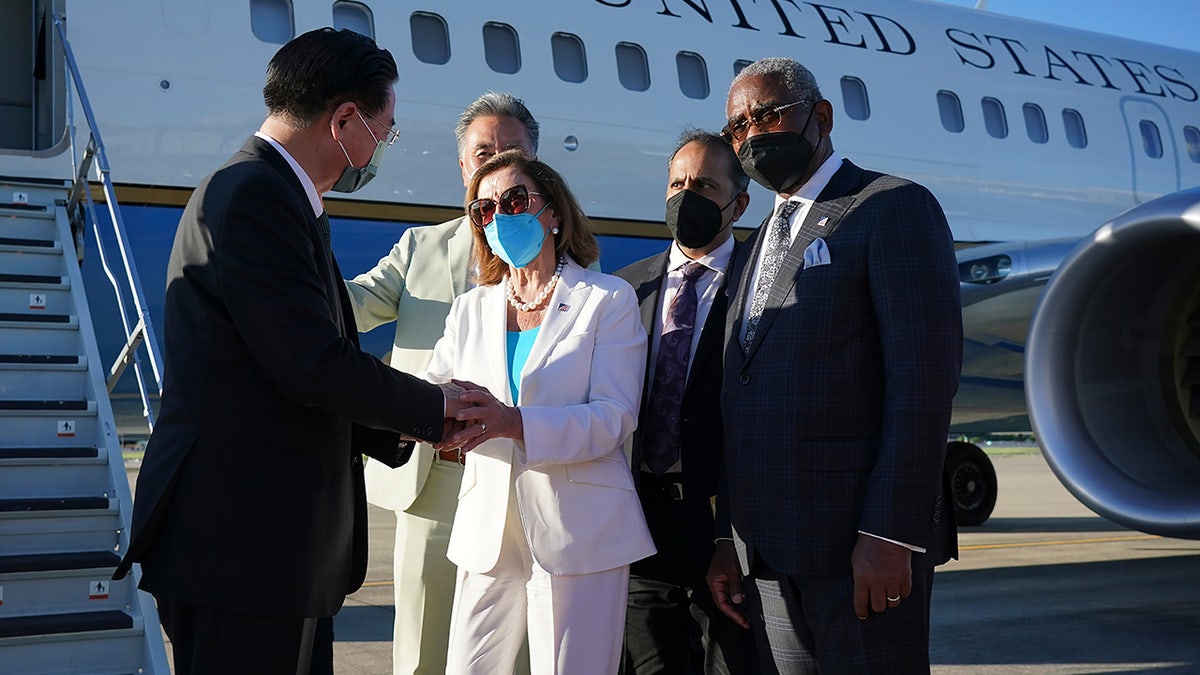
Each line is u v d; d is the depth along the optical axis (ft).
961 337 7.16
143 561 6.17
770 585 7.77
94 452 11.51
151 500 6.02
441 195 20.94
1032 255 25.25
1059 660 15.52
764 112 7.72
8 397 12.36
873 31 28.17
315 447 6.28
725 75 24.85
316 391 5.98
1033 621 18.35
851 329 7.35
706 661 9.47
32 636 9.46
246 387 6.08
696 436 9.18
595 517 7.34
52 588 10.27
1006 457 108.88
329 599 6.38
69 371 12.66
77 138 17.92
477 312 8.16
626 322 7.79
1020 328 25.73
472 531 7.57
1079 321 12.70
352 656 15.61
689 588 9.45
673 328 9.50
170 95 18.69
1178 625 18.06
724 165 9.40
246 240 5.94
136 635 9.96
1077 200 29.99
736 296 8.27
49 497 11.38
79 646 9.74
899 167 27.14
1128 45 34.32
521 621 7.64
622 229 23.02
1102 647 16.38
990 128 29.17
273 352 5.93
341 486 6.48
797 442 7.35
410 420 6.37
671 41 24.40
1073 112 30.91
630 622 9.51
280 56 6.63
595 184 22.75
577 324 7.66
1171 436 12.87
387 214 20.47
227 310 6.04
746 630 9.17
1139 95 32.37
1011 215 28.76
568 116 22.58
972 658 15.58
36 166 17.54
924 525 6.93
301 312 5.98
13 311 13.70
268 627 6.10
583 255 8.11
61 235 14.80
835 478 7.31
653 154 23.45
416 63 21.11
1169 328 12.85
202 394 6.05
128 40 18.53
